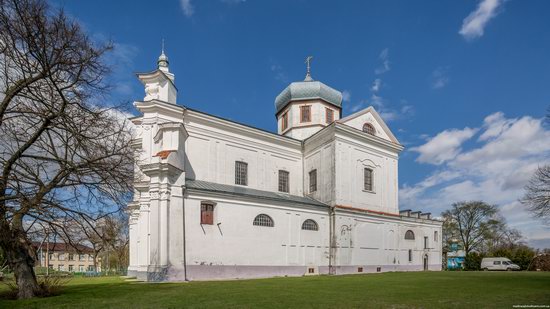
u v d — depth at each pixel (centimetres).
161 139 3238
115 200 1725
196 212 2955
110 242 1817
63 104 1558
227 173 3775
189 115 3597
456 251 7231
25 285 1652
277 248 3378
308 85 4878
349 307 1275
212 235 2995
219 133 3788
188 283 2378
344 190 3988
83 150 1636
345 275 3356
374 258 4078
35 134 1605
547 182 3956
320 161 4191
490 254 6025
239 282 2436
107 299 1525
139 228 3316
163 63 3956
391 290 1853
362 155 4281
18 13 1469
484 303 1376
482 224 7125
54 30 1538
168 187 2833
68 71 1580
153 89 3634
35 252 1731
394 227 4384
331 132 4069
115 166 1670
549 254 5625
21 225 1591
